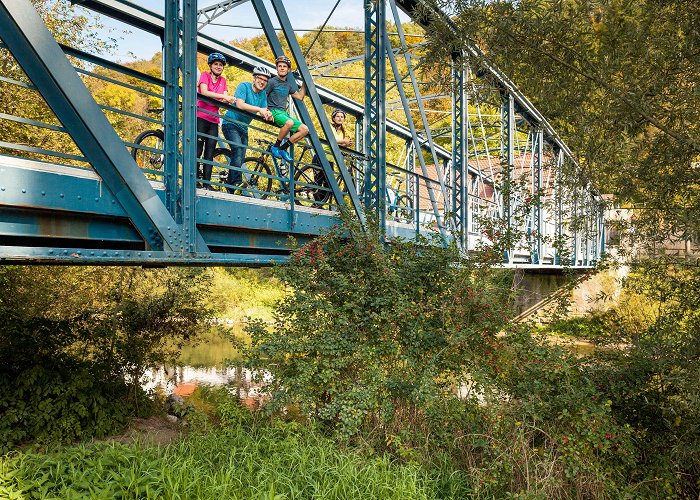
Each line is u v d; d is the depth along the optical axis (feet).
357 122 45.01
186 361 44.50
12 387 22.56
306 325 22.21
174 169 15.56
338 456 18.54
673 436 19.16
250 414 22.39
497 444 19.06
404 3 31.60
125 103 67.15
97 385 25.13
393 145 89.92
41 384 23.00
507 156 48.06
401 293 23.34
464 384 23.09
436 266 23.70
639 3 16.85
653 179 18.61
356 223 23.11
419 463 19.52
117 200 13.93
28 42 11.62
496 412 19.69
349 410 20.79
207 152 19.19
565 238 24.58
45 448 21.09
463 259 24.34
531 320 23.04
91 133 12.78
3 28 11.59
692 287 19.60
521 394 20.34
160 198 15.42
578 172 20.70
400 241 24.79
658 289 20.62
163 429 26.43
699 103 17.31
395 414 22.45
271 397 22.22
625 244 21.61
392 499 16.52
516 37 18.57
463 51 20.77
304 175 25.48
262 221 19.62
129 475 14.79
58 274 30.01
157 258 14.49
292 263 21.90
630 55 17.16
